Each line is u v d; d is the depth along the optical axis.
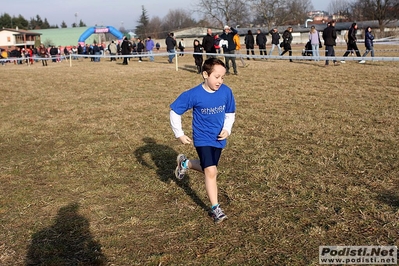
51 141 7.04
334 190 4.36
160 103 10.16
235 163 5.45
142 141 6.73
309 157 5.50
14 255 3.42
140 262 3.24
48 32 84.88
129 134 7.18
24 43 79.44
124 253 3.38
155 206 4.24
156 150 6.18
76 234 3.72
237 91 11.34
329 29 16.36
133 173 5.25
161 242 3.52
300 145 6.09
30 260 3.35
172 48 21.89
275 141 6.39
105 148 6.40
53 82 15.31
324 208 3.95
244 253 3.28
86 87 13.65
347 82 12.06
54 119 8.75
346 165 5.10
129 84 13.91
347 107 8.62
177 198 4.41
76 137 7.19
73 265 3.24
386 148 5.74
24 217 4.10
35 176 5.29
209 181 3.83
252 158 5.53
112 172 5.31
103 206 4.28
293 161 5.36
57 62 30.31
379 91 10.38
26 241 3.64
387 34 46.94
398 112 7.90
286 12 69.56
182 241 3.52
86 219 4.00
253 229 3.65
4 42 78.31
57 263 3.27
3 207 4.35
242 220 3.83
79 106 10.16
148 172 5.26
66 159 5.94
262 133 6.89
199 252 3.34
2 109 10.32
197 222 3.84
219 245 3.42
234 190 4.52
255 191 4.43
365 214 3.80
